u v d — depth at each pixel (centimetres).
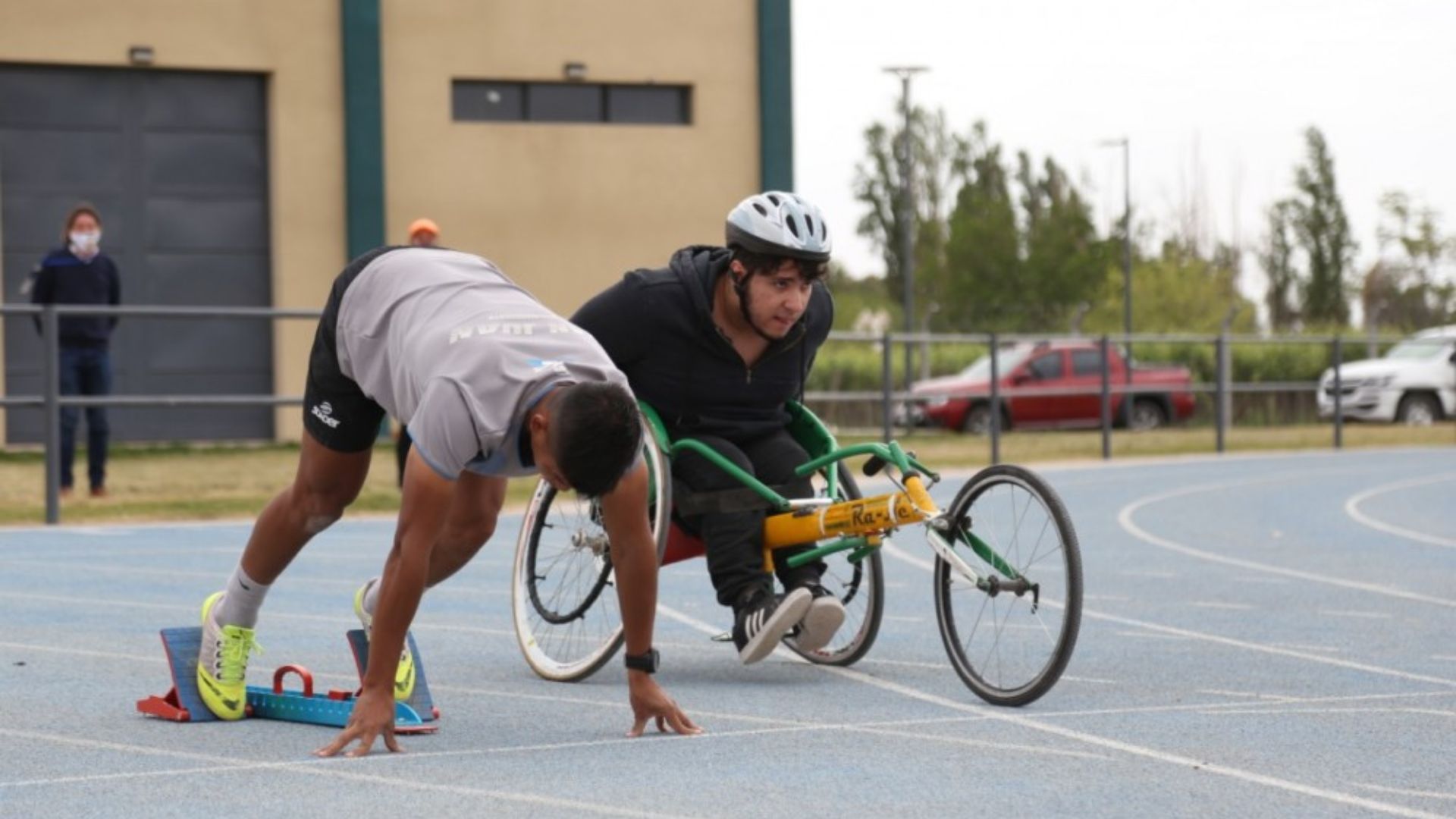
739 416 839
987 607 874
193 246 2988
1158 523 1745
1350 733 700
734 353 821
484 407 596
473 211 3109
